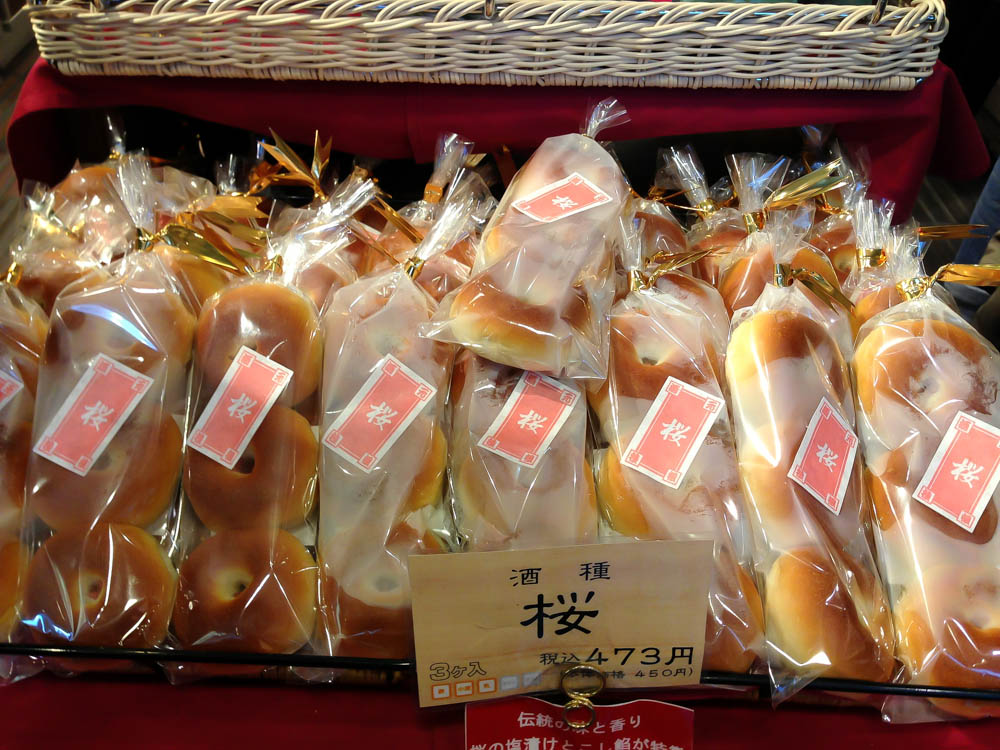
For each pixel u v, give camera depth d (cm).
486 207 129
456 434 96
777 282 108
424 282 108
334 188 131
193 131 151
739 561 91
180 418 97
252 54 114
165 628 89
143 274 101
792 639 87
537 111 122
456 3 110
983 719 90
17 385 99
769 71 117
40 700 89
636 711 87
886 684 86
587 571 81
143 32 112
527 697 88
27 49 154
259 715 89
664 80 118
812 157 144
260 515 90
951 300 118
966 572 90
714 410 96
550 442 92
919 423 97
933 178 188
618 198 107
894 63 117
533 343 93
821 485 92
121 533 90
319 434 97
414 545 89
